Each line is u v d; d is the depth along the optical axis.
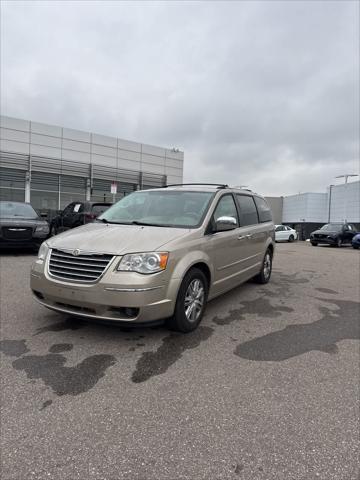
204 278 4.30
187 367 3.29
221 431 2.37
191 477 1.95
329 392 2.93
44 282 3.79
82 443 2.21
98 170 23.41
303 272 9.23
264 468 2.03
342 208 35.81
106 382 2.97
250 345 3.89
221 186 5.62
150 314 3.49
